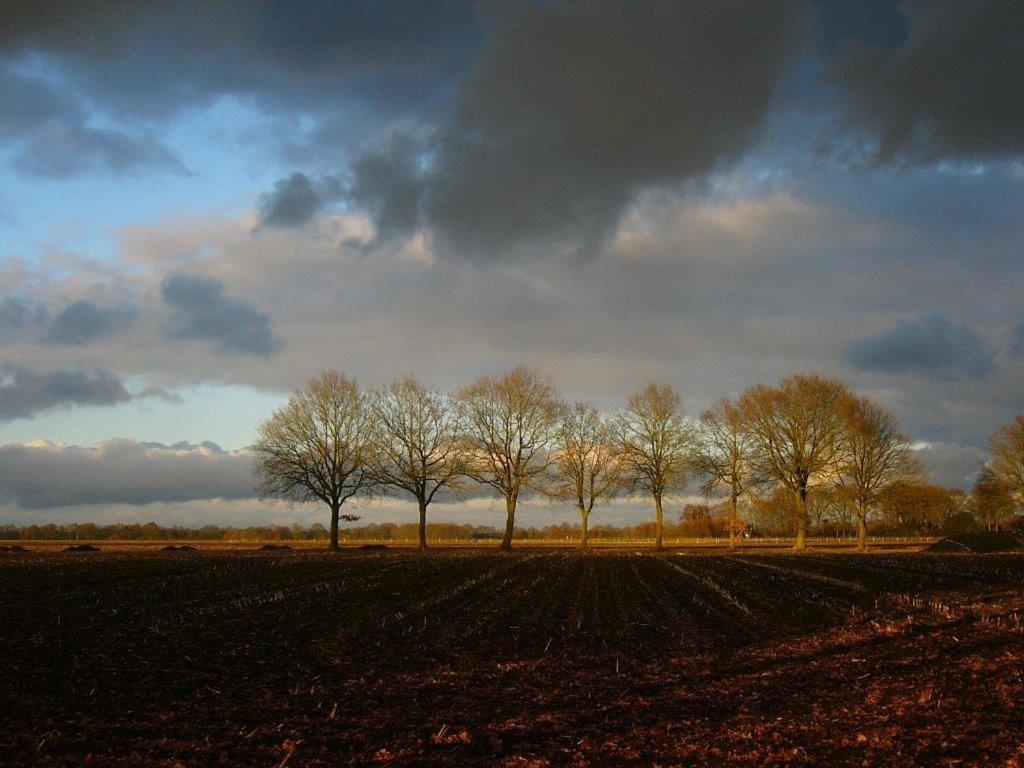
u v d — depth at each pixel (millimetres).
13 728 12219
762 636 22328
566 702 14828
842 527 120188
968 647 19500
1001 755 11430
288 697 14836
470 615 26219
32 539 119938
